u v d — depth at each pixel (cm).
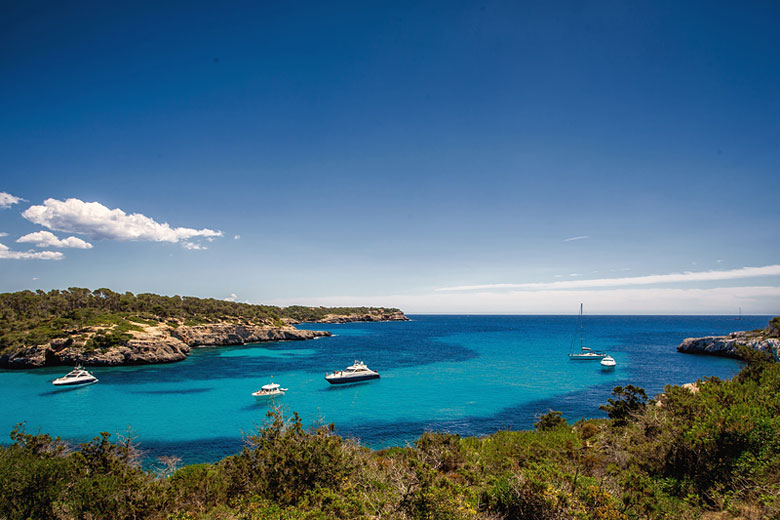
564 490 841
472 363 7638
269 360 8594
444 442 1591
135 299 13275
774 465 864
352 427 3512
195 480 1239
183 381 6031
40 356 7475
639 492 880
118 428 3603
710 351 8606
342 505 841
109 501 936
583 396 4675
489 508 840
